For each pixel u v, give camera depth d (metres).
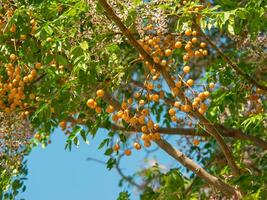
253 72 7.84
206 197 7.88
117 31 6.02
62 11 6.68
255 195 6.78
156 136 5.88
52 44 5.98
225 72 7.67
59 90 6.20
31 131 7.05
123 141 6.95
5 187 7.57
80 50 5.85
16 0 6.25
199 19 6.09
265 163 8.58
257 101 7.61
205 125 6.17
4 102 6.92
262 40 7.05
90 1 5.81
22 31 6.14
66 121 7.05
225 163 8.62
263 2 6.48
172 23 6.92
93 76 5.99
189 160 7.09
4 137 6.73
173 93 5.88
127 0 5.85
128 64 6.16
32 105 6.74
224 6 7.09
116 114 5.91
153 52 5.98
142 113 5.85
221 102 7.79
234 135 7.93
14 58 6.44
